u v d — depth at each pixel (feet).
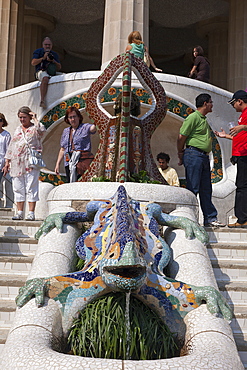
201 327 17.16
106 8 48.62
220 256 25.75
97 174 28.73
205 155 29.66
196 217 25.86
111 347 17.12
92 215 22.85
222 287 22.48
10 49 64.23
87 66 95.71
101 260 17.87
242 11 63.31
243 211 29.66
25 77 74.79
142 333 17.48
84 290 18.34
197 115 29.37
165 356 17.29
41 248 21.74
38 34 75.92
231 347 16.19
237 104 30.25
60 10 74.54
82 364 14.11
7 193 39.81
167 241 22.72
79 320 18.04
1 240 26.08
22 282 22.24
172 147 44.78
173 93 43.19
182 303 18.26
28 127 31.45
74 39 86.02
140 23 47.29
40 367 14.25
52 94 43.19
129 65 27.14
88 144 33.55
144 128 29.35
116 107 29.71
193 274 20.17
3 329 20.21
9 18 64.64
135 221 20.88
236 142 30.07
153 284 18.52
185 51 88.84
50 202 25.84
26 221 28.40
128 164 27.73
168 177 37.35
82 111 42.68
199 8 72.08
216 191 40.81
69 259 21.33
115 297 18.49
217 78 74.38
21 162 30.53
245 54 62.69
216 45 74.90
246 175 29.81
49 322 17.21
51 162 43.75
